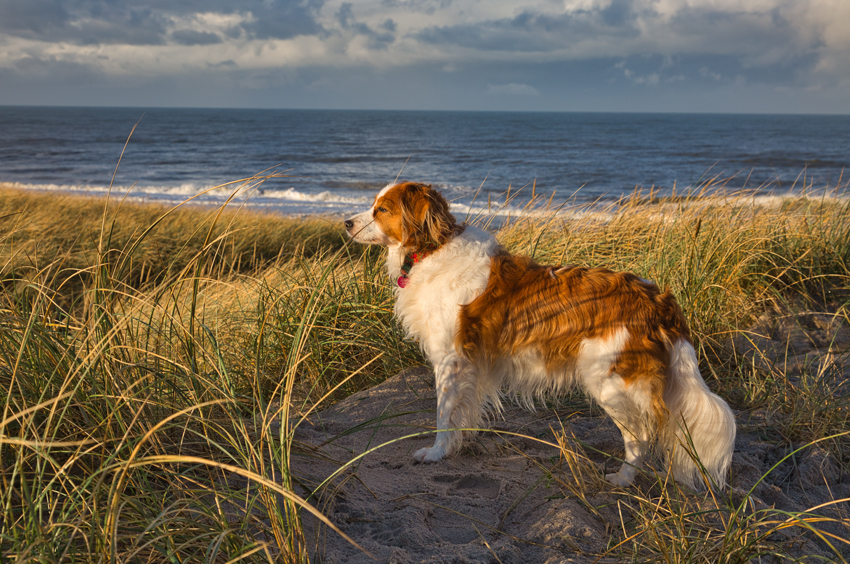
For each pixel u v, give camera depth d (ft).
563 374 9.14
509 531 7.62
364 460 9.48
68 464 5.83
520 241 18.19
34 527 5.36
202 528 6.01
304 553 6.04
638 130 346.74
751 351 13.62
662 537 6.87
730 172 112.88
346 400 12.21
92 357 7.25
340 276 16.01
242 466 7.84
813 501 8.43
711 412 8.02
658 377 8.20
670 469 8.13
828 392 11.12
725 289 15.25
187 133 290.76
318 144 221.66
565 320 8.83
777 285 16.71
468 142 233.96
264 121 472.44
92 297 8.76
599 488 8.49
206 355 10.19
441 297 9.81
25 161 143.54
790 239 18.33
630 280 8.91
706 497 8.20
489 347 9.57
